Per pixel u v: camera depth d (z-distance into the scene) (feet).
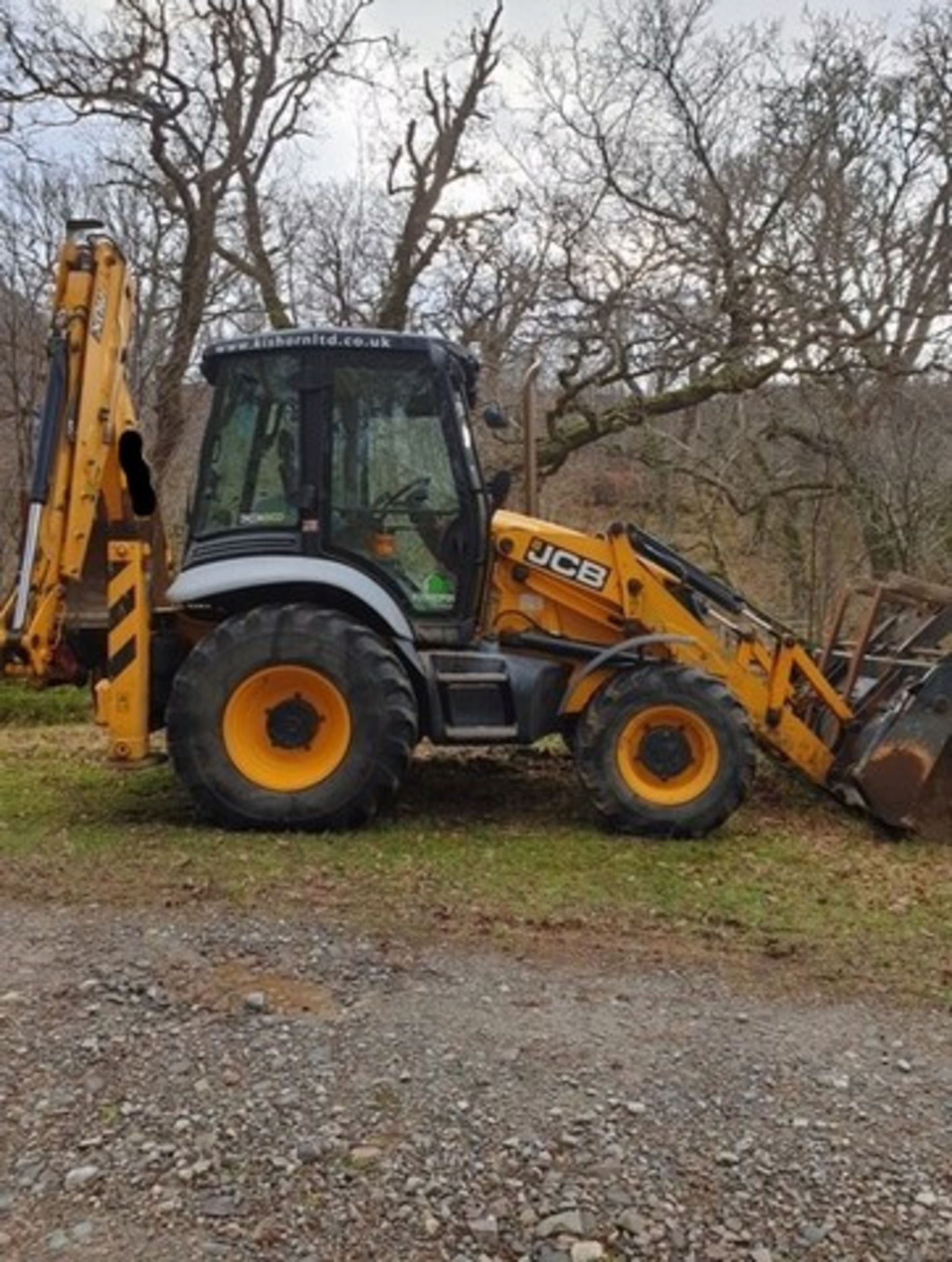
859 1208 8.23
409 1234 7.92
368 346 18.44
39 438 17.70
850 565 41.63
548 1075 9.89
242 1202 8.21
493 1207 8.18
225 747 17.65
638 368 37.47
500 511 20.43
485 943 12.94
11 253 42.24
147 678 18.22
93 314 17.99
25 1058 10.07
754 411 43.14
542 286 41.24
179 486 41.39
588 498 48.03
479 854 16.70
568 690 18.78
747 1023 10.99
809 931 13.61
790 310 36.96
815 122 41.22
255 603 18.58
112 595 17.87
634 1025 10.89
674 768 18.30
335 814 17.66
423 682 18.29
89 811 18.98
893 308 38.99
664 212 39.37
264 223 45.91
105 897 14.20
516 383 42.70
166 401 40.40
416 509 18.57
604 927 13.62
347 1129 9.04
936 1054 10.45
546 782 21.93
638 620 19.22
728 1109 9.43
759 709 19.40
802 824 19.11
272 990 11.45
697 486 44.06
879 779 18.16
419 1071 9.90
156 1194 8.29
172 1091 9.56
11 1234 7.89
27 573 17.44
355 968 12.02
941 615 19.58
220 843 16.88
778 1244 7.87
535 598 19.34
